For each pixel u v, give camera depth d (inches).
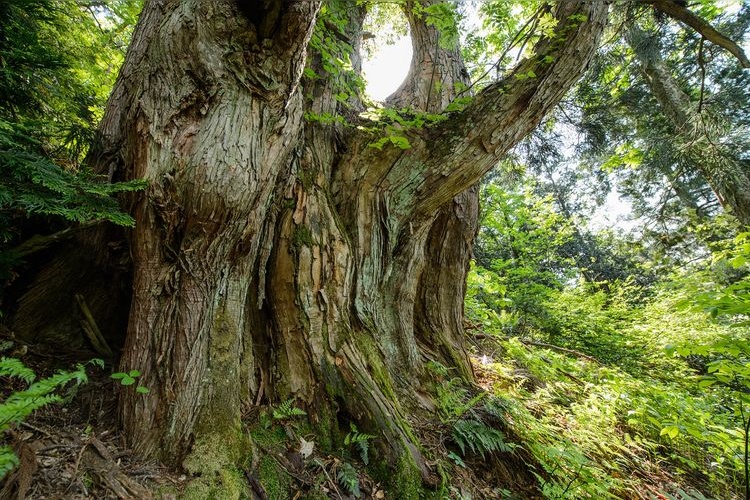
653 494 117.3
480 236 502.0
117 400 77.4
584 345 323.0
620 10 253.0
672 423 130.6
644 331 309.7
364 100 137.8
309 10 76.5
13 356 78.1
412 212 135.3
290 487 75.4
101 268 93.3
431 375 132.0
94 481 59.3
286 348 98.7
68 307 90.4
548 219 448.5
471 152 126.4
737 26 336.5
